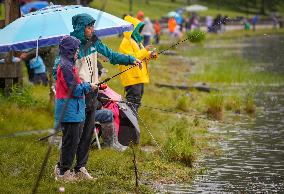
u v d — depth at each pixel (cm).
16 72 3027
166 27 11325
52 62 2741
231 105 3344
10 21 2673
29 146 2142
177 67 5712
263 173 2045
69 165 1777
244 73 4994
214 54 7669
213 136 2622
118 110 2252
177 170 2000
